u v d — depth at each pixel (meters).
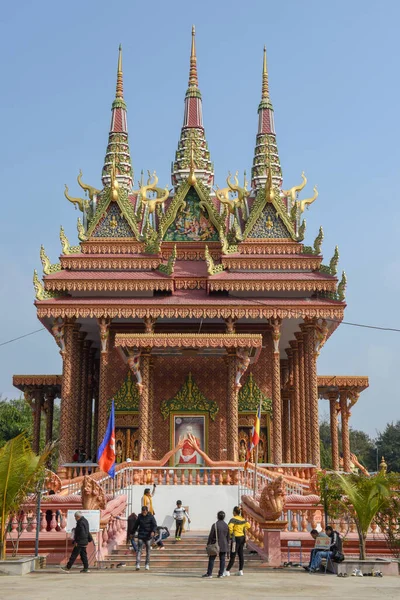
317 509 28.03
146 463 34.19
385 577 21.98
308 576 22.14
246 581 20.52
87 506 25.48
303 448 44.38
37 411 51.00
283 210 47.19
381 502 23.89
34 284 43.50
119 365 46.53
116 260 45.44
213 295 45.06
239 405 46.09
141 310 42.75
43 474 24.03
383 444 119.31
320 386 52.25
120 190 47.34
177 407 45.72
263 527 25.64
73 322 43.38
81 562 24.88
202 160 52.75
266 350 47.03
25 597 16.56
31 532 26.27
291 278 44.25
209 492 33.31
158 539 26.92
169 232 49.41
